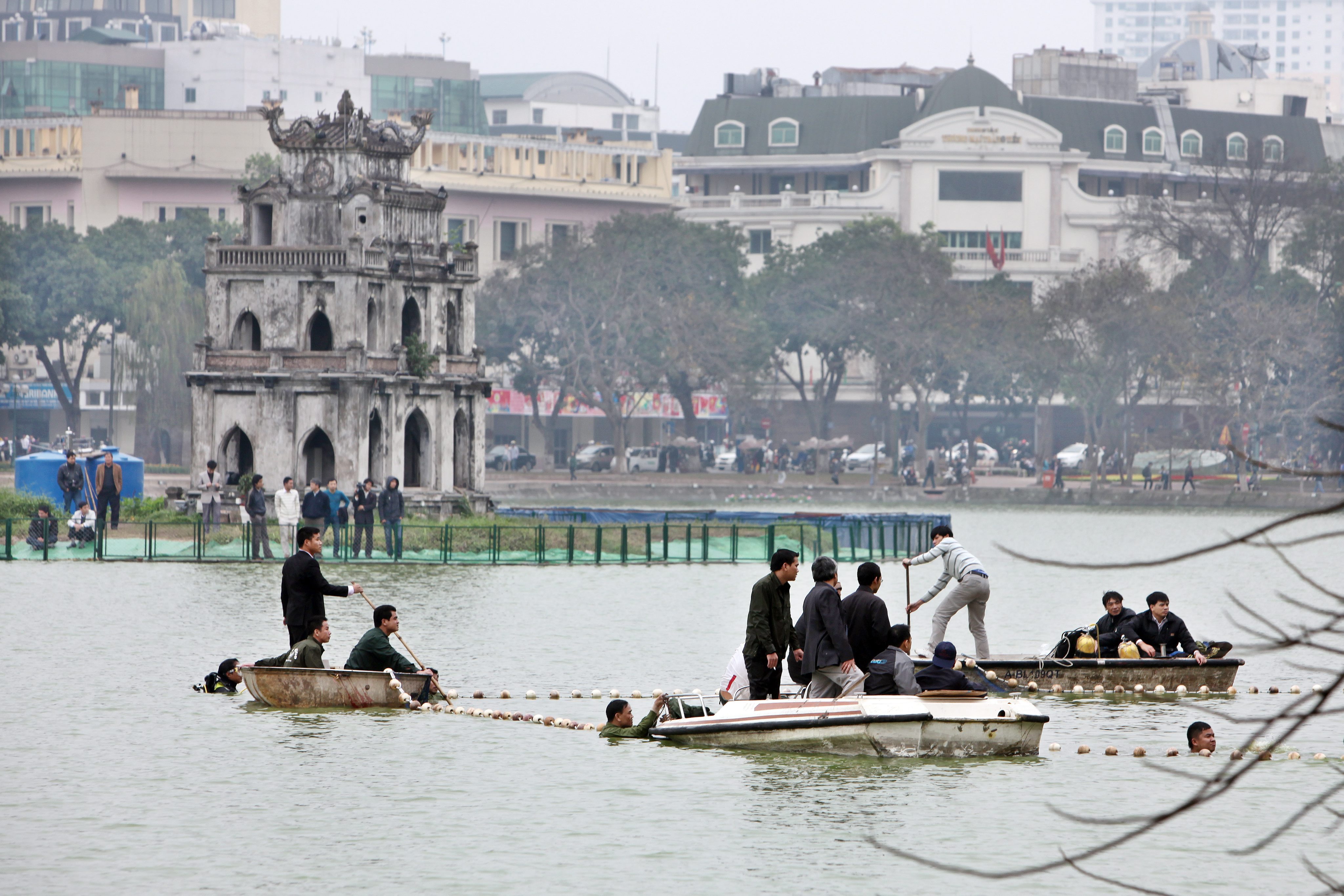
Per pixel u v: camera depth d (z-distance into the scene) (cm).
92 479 10512
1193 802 1308
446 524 9069
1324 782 3628
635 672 5081
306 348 10044
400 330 10269
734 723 3922
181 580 7606
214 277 10162
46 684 4719
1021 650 5775
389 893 2728
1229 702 4709
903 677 3934
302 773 3616
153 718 4238
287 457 9994
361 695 4431
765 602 4019
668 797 3409
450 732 4128
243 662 5119
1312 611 1361
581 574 8325
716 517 10375
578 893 2738
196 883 2783
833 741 3831
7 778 3534
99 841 3041
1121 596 5003
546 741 4009
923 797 3422
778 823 3200
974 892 2742
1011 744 3844
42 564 8306
